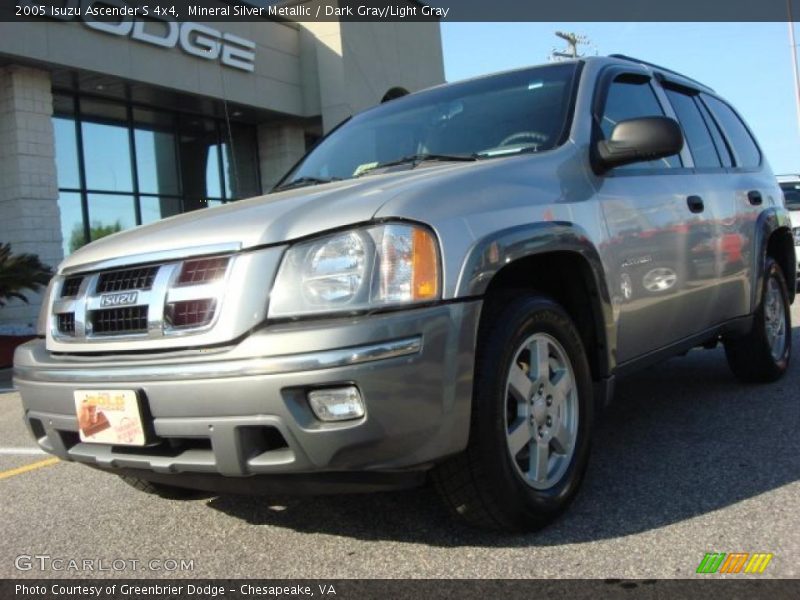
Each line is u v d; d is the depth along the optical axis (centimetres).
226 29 1636
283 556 296
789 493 322
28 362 315
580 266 327
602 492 340
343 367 243
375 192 280
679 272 397
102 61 1381
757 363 522
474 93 415
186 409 259
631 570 261
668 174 415
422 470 264
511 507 282
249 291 259
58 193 1375
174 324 271
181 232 290
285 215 275
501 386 279
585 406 324
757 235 495
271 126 1895
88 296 300
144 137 1634
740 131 559
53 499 391
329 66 1817
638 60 460
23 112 1324
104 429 279
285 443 261
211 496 377
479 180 296
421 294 256
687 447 399
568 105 370
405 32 2091
